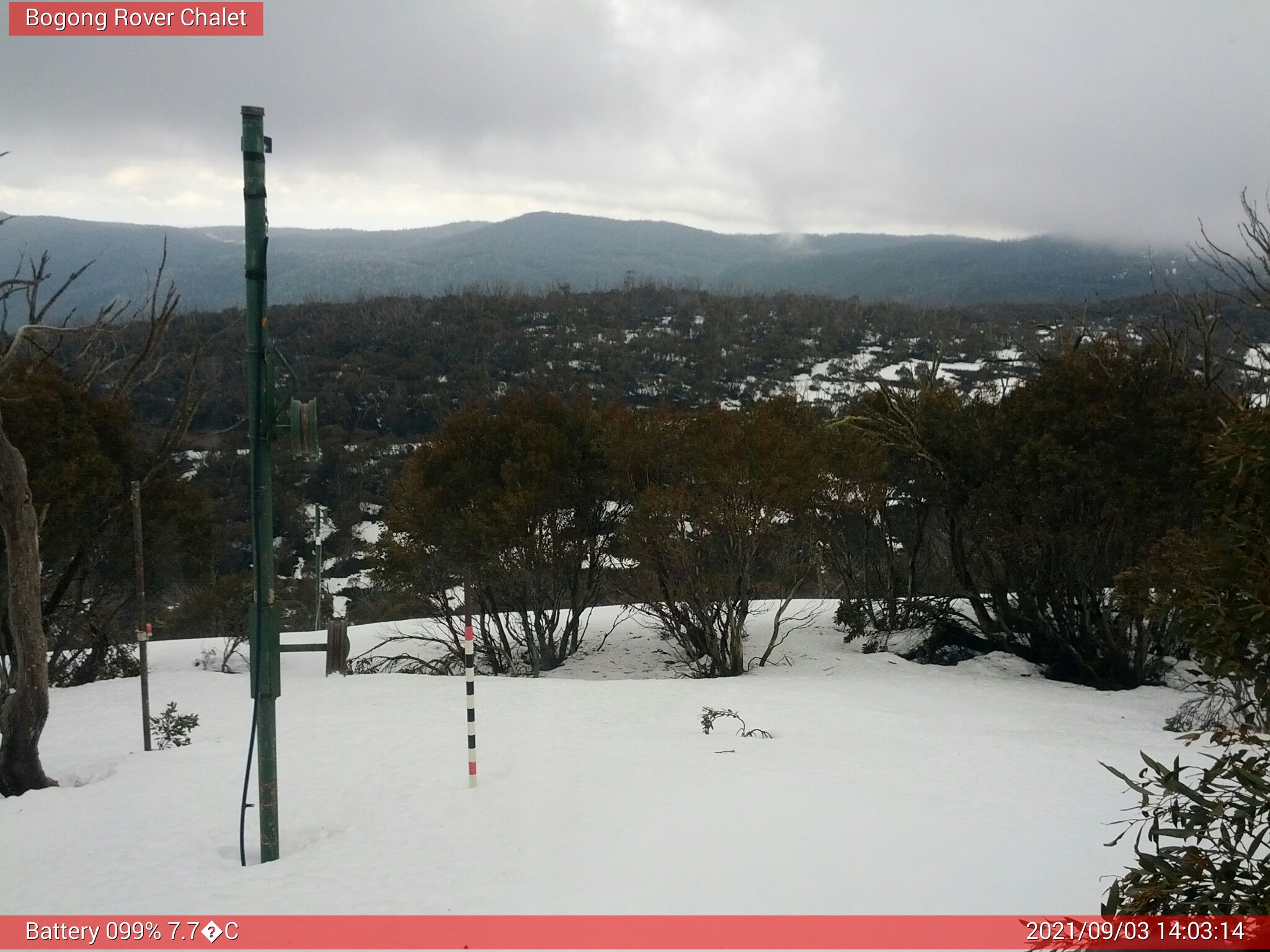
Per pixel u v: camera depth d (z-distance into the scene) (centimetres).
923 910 522
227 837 734
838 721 1170
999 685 1633
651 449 1953
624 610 2516
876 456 1936
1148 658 1712
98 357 2034
